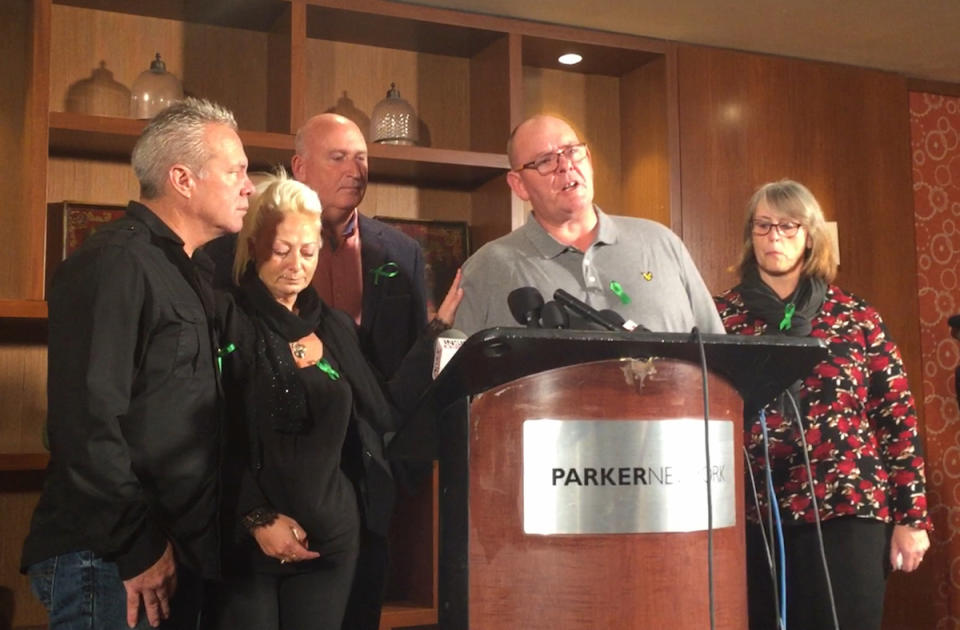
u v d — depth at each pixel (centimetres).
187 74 352
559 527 118
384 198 375
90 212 329
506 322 207
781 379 134
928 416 448
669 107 397
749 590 239
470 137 394
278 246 202
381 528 212
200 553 178
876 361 249
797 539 234
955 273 460
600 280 204
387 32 369
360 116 378
